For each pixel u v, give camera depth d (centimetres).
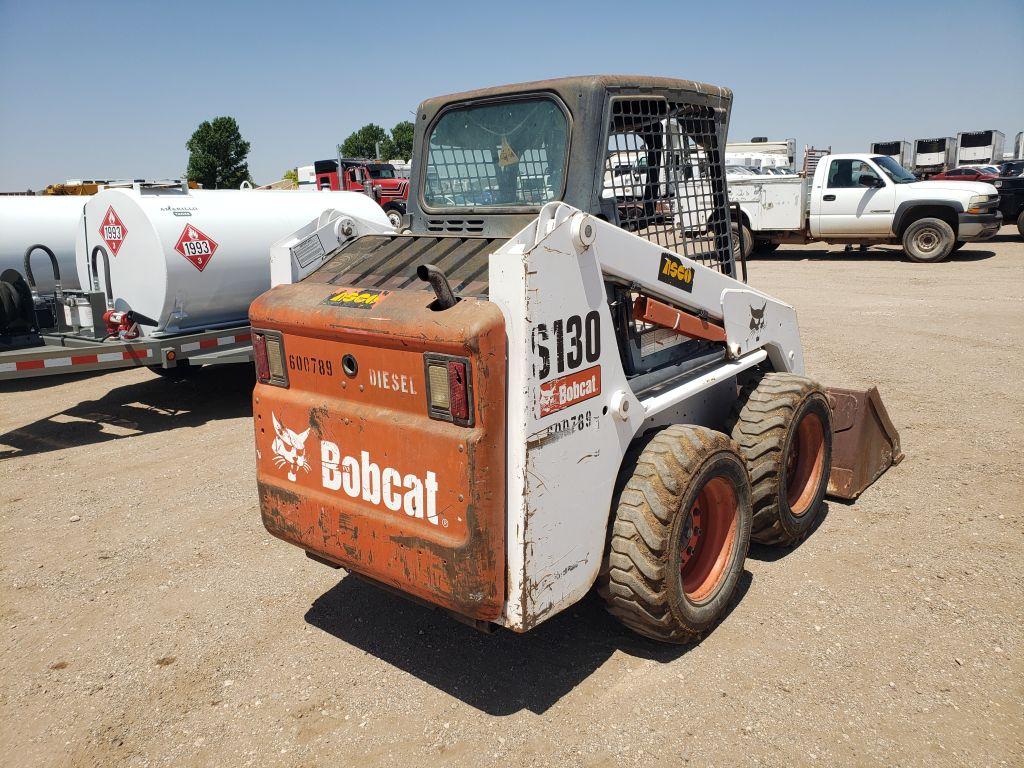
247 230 732
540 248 258
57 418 754
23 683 338
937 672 318
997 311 1073
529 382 260
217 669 342
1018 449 561
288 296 327
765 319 422
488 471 262
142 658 353
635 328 333
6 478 588
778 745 280
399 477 285
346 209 841
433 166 376
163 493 548
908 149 3847
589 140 313
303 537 328
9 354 612
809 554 421
